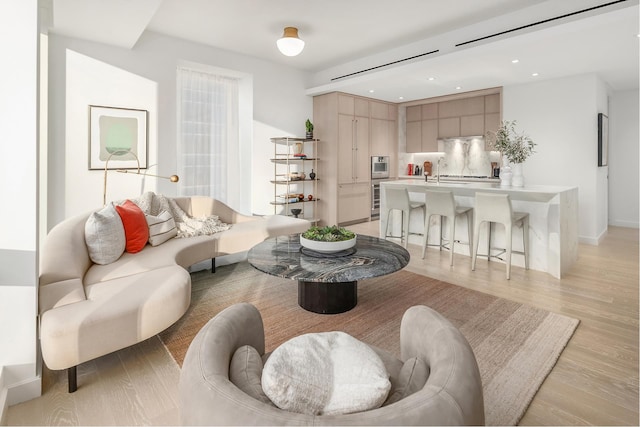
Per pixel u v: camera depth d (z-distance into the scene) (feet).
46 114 12.78
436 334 3.80
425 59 15.96
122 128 14.79
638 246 16.47
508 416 5.41
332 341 3.36
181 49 16.35
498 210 11.99
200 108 18.15
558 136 17.87
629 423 5.32
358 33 15.67
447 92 21.13
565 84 17.53
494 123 21.11
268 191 20.21
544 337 7.84
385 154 24.36
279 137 20.43
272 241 10.78
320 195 22.31
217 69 17.83
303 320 8.75
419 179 25.30
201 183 18.28
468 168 23.40
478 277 12.11
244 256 14.11
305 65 20.59
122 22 12.16
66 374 6.49
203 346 3.38
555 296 10.33
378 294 10.52
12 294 5.61
